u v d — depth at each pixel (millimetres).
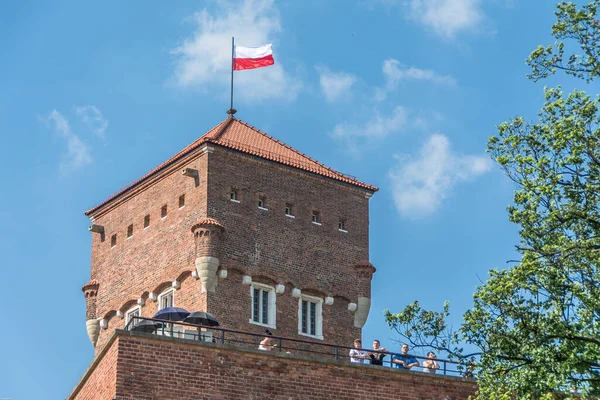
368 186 85938
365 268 83375
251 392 60406
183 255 79000
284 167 82438
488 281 55688
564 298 54469
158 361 59094
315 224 82688
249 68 86750
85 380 63781
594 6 56312
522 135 56469
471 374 60625
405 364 65125
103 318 84125
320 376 62094
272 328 78812
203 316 69312
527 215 55500
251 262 79062
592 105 55562
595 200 54875
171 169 81875
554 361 53188
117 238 84938
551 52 56562
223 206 79188
